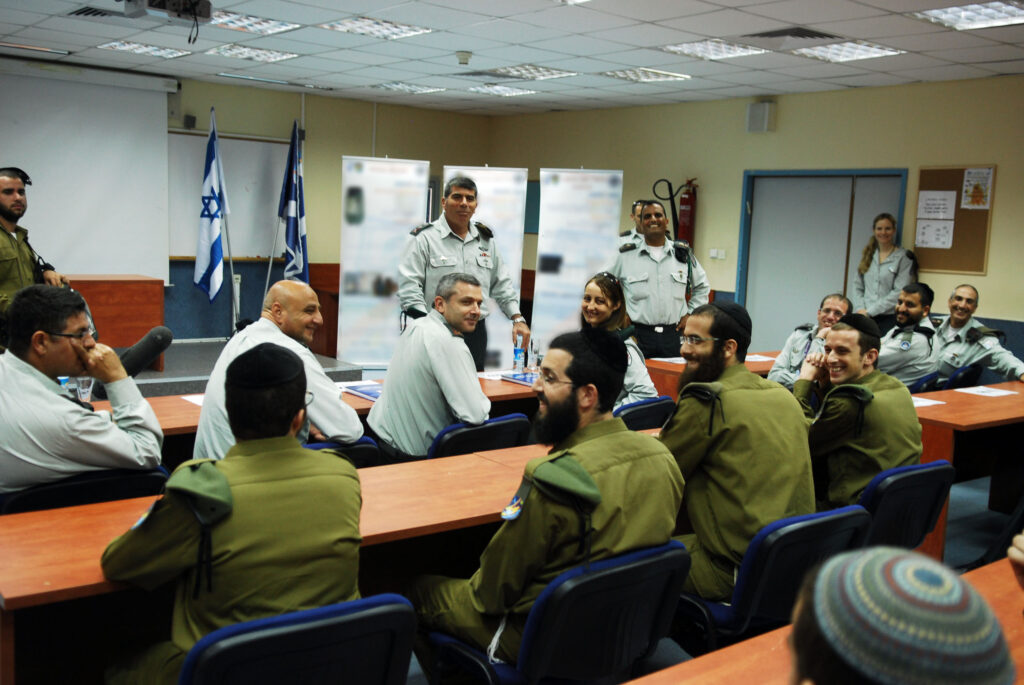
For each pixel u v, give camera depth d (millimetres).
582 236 7242
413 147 10742
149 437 2367
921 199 7379
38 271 4613
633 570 1747
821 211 8227
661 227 5367
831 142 7961
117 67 8305
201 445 2721
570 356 1877
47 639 2156
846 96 7812
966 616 550
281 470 1614
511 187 7332
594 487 1754
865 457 2684
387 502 2301
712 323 2354
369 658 1521
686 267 5449
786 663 1464
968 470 4707
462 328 3342
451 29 6066
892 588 569
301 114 9789
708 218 9047
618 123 9812
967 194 7078
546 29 5922
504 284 4984
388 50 6965
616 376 1894
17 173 4449
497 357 7422
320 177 10047
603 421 1920
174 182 8992
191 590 1557
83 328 2260
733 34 5777
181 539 1524
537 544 1775
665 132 9352
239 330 2990
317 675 1462
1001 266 6938
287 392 1621
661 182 9453
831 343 2828
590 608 1741
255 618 1553
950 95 7129
